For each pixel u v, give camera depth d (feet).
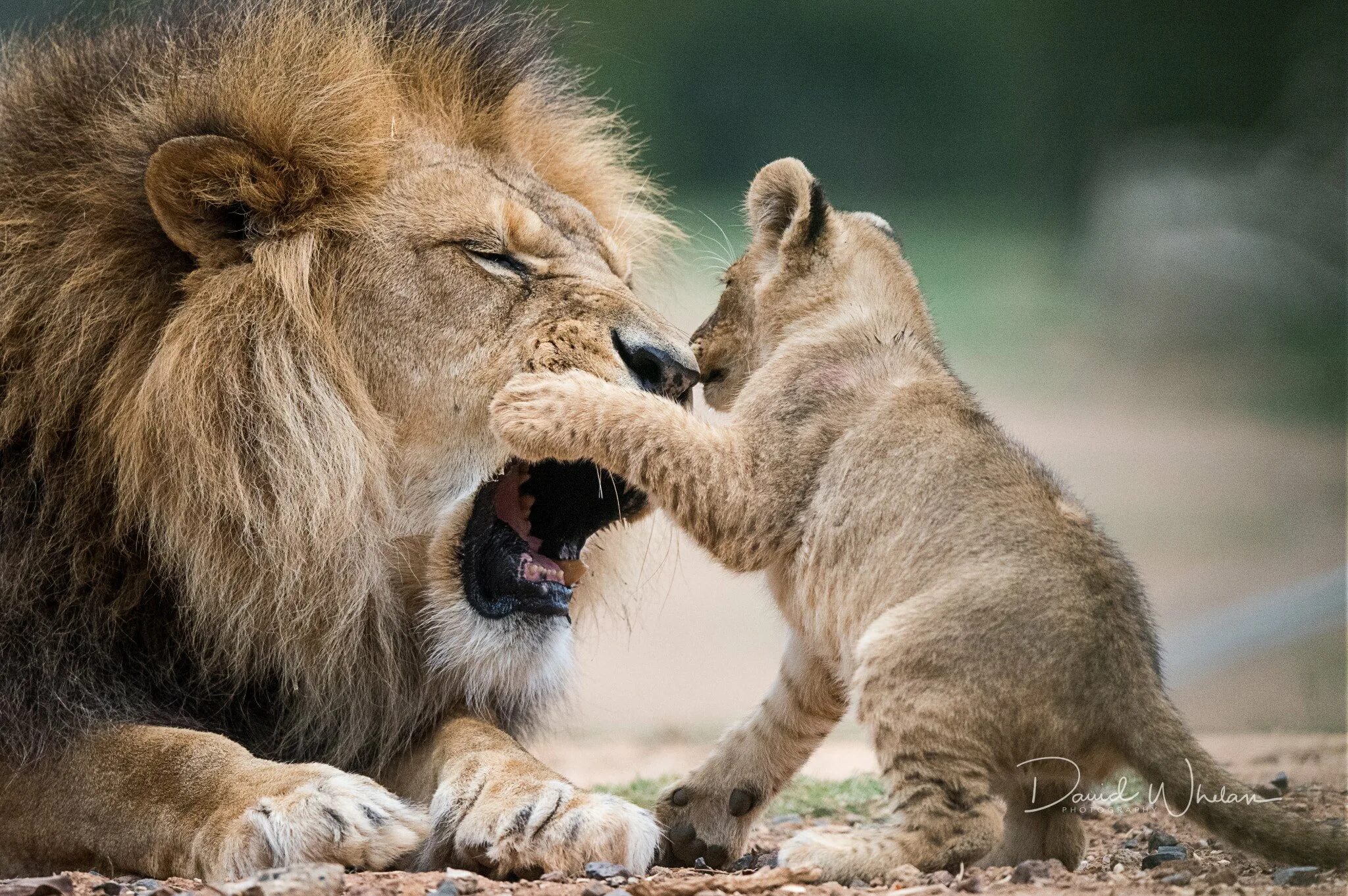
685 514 26.35
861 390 26.86
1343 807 30.37
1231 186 158.71
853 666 25.36
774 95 226.99
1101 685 22.43
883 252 29.91
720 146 225.56
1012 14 219.61
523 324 29.43
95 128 29.35
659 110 220.43
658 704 63.67
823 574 25.91
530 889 22.66
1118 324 151.84
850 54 229.66
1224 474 106.32
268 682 28.78
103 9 32.42
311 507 27.84
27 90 30.37
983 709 22.50
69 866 25.77
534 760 27.04
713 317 31.71
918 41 230.48
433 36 32.68
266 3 30.45
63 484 27.73
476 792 25.85
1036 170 209.36
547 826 24.61
